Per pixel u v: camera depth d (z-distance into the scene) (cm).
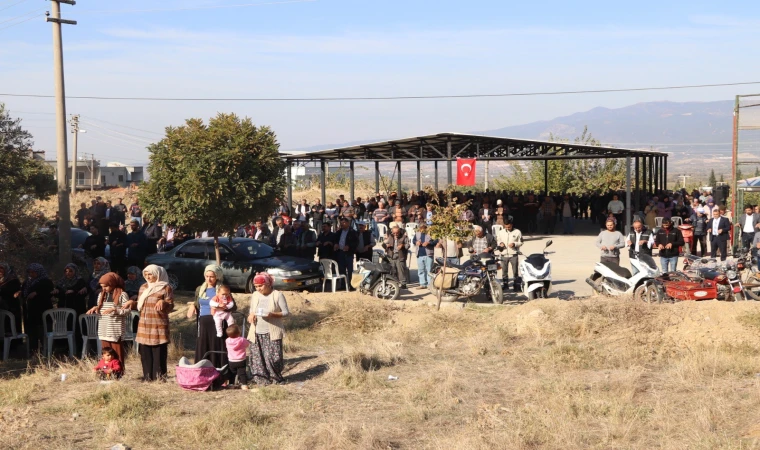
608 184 4709
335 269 1766
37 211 1653
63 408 859
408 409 838
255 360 978
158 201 1664
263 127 1705
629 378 934
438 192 3388
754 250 1659
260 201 1688
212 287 982
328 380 994
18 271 1555
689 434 729
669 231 1561
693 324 1220
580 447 707
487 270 1551
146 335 982
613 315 1275
